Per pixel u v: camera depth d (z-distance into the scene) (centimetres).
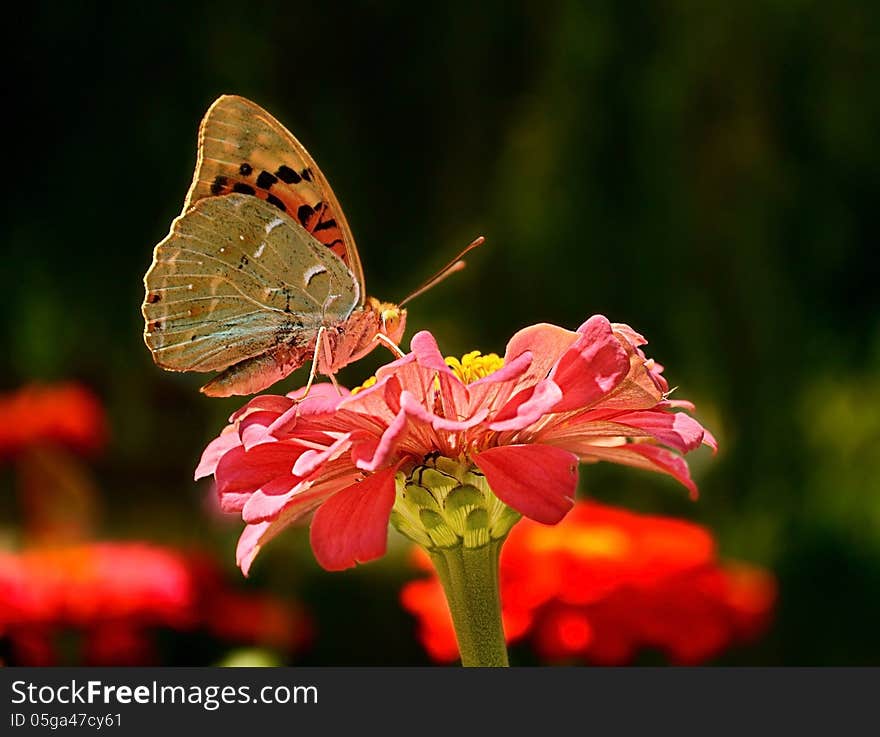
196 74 109
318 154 112
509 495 60
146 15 110
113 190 110
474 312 108
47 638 70
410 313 108
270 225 64
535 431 62
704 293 106
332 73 114
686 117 107
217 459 63
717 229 107
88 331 108
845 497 107
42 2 111
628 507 101
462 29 114
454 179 113
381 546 60
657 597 70
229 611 74
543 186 107
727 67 108
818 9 109
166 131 109
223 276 64
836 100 109
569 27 108
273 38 112
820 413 110
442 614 70
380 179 115
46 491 81
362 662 93
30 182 112
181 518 109
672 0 108
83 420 81
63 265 109
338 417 61
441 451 61
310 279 65
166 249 64
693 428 62
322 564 60
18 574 70
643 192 106
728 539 102
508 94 114
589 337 61
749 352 107
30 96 112
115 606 71
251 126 64
